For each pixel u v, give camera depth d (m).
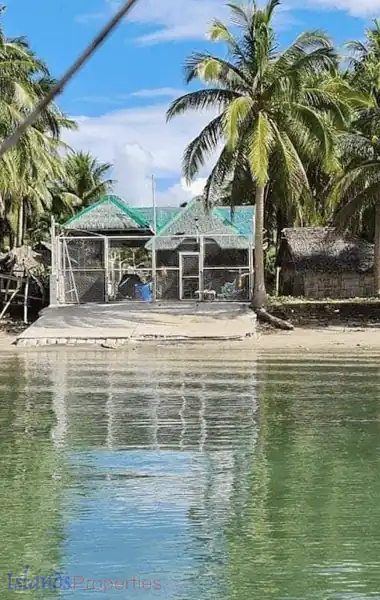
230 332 44.53
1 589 9.61
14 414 20.88
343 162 55.03
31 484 13.98
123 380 28.12
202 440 17.48
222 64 48.00
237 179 52.91
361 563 10.26
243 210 60.81
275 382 27.25
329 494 13.26
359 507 12.54
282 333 47.09
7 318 54.75
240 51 49.12
